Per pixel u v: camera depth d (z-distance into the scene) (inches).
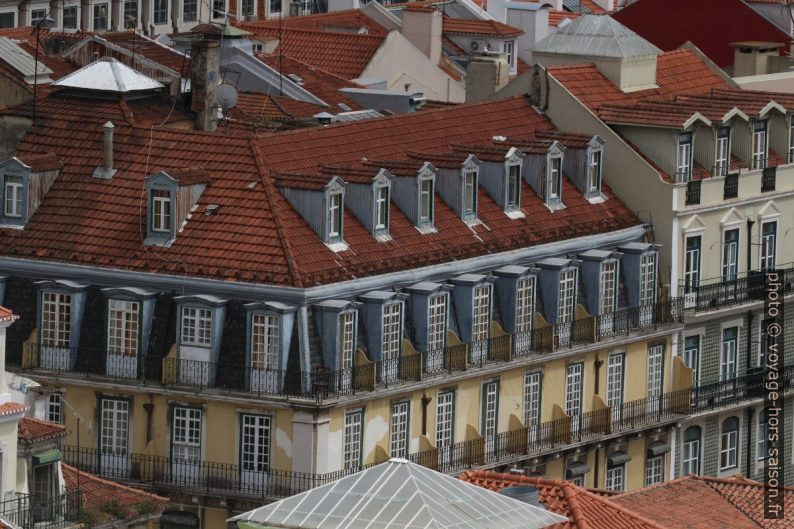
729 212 6653.5
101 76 6141.7
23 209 5885.8
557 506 4891.7
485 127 6437.0
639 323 6402.6
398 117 6254.9
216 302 5669.3
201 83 6299.2
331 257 5748.0
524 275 6122.1
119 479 5723.4
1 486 4773.6
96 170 5930.1
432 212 6003.9
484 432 6033.5
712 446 6643.7
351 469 5708.7
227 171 5836.6
